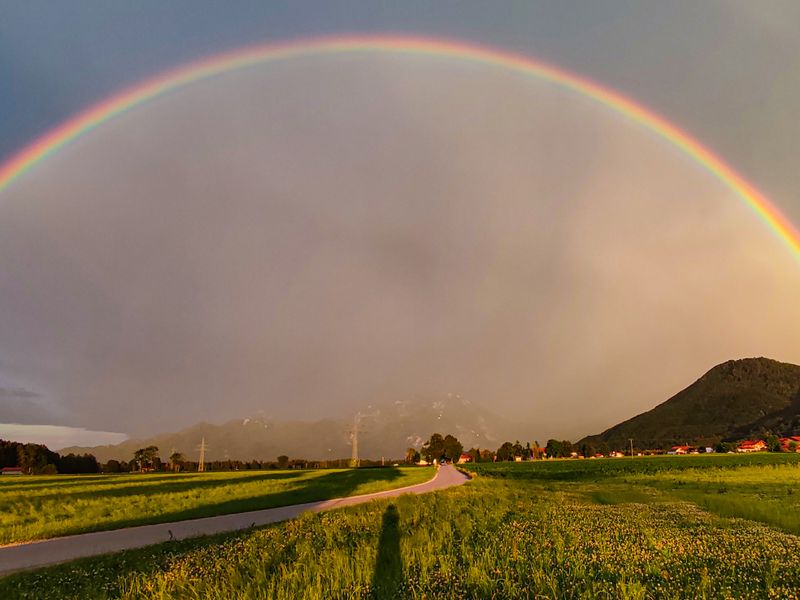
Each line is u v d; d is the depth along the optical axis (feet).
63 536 72.74
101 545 64.13
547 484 204.54
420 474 311.27
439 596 32.27
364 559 43.04
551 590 32.94
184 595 35.47
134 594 36.99
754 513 76.38
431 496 116.47
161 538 69.00
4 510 108.68
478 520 71.77
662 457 512.22
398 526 65.57
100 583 41.01
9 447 549.54
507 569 38.11
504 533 56.59
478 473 327.26
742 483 182.19
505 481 226.79
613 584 34.83
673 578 35.81
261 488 171.32
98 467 591.37
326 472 354.74
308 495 140.15
